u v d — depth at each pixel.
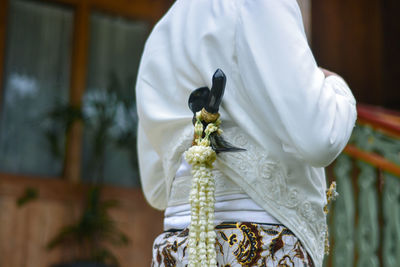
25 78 6.30
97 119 6.33
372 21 7.36
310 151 0.90
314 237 0.99
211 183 0.96
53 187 5.92
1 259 5.52
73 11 6.73
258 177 0.96
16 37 6.36
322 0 7.18
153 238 6.26
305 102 0.91
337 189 3.06
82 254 5.76
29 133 6.14
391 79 7.16
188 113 1.07
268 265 0.91
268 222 0.95
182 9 1.18
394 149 2.83
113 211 6.13
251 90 0.97
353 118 0.98
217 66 1.03
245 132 0.99
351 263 2.93
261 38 0.97
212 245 0.91
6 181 5.72
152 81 1.17
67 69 6.54
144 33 7.04
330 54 7.11
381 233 3.32
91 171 6.05
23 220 5.70
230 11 1.04
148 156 1.26
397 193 2.82
